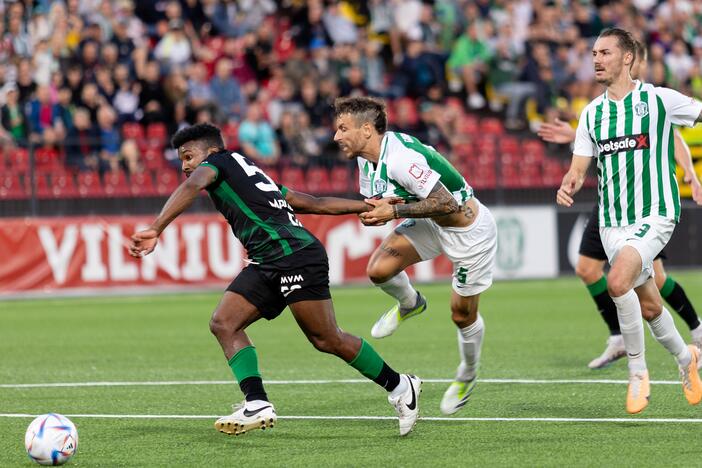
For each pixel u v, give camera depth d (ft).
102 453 61.57
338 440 64.75
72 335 130.21
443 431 67.26
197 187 61.52
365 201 66.33
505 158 206.28
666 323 71.36
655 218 71.26
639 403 67.77
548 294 176.55
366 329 131.34
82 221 180.04
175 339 124.98
